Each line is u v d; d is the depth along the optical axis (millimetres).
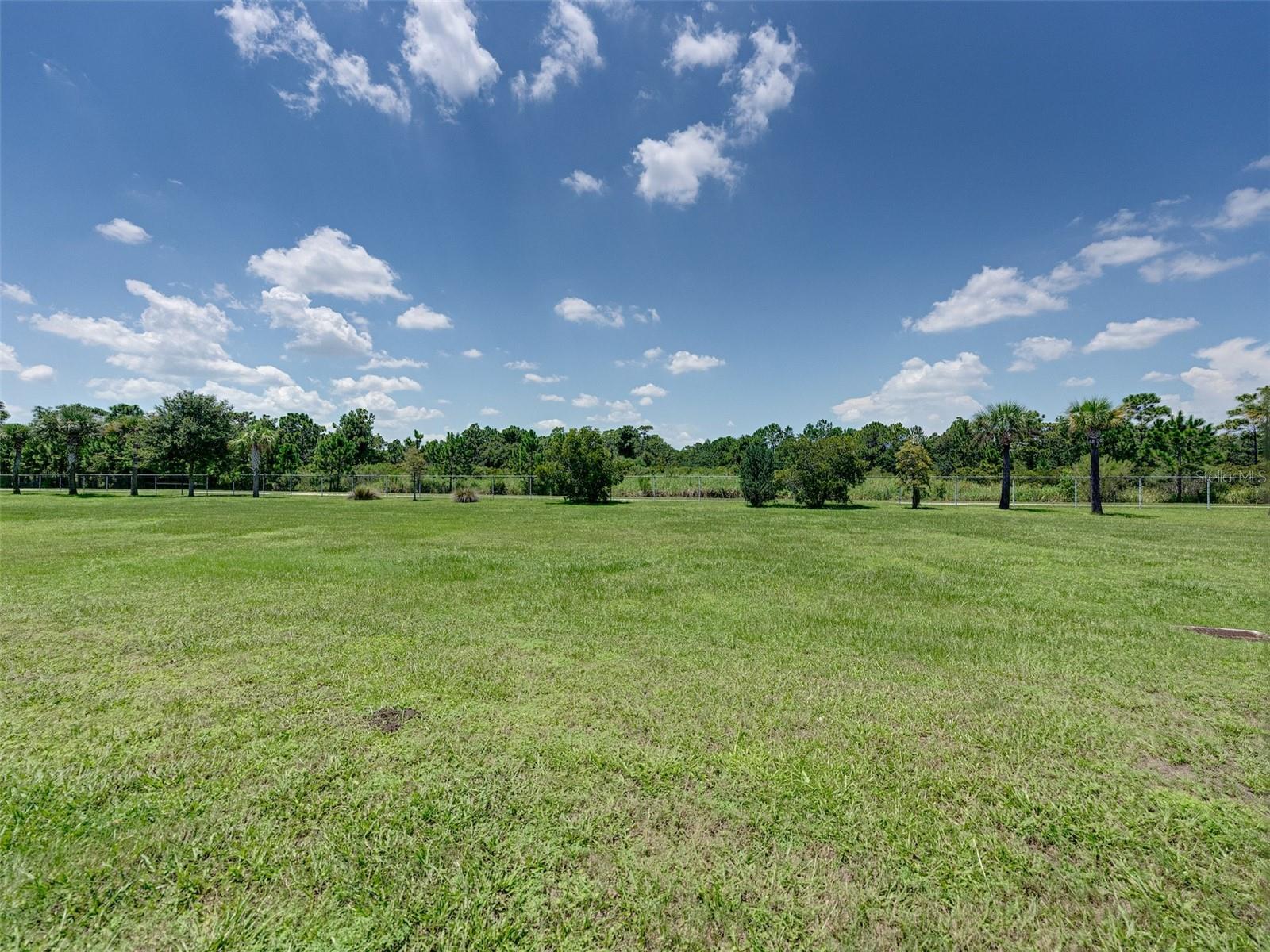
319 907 1980
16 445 38062
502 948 1800
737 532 14742
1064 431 25500
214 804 2609
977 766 2984
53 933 1873
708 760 3010
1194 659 4789
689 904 1990
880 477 34344
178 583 7762
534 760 3002
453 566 9266
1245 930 1884
